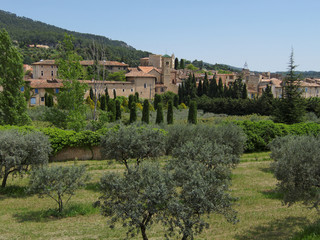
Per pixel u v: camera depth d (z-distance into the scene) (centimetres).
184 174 1118
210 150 1559
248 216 1455
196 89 9181
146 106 4419
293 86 4456
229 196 1098
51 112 3428
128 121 4566
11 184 1955
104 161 2633
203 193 1005
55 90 7481
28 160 1817
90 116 4694
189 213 1007
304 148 1341
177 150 1680
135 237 1227
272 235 1247
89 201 1645
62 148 2603
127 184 1041
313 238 1139
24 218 1427
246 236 1240
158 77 10225
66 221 1400
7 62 3102
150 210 983
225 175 1569
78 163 2509
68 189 1517
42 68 9719
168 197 1013
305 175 1239
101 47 5756
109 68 11438
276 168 1314
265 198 1717
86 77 3616
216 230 1303
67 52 3341
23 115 3200
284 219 1420
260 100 6650
